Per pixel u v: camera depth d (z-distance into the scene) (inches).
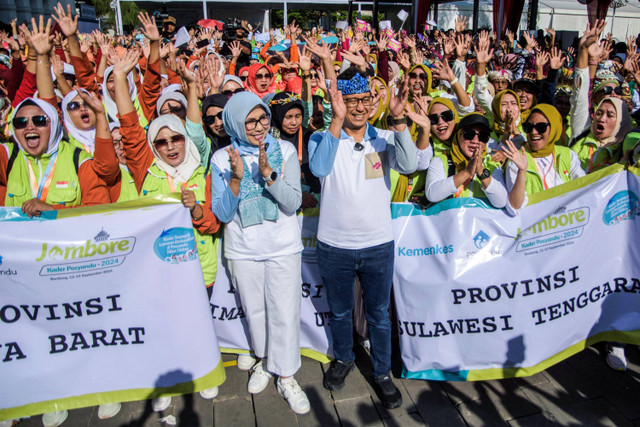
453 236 116.4
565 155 132.1
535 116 126.3
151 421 117.0
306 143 169.5
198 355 115.7
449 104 131.3
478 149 109.4
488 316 118.6
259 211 110.9
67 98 139.5
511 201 115.2
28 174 116.6
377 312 117.1
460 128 121.0
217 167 113.5
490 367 121.6
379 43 267.3
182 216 109.9
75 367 113.0
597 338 127.4
